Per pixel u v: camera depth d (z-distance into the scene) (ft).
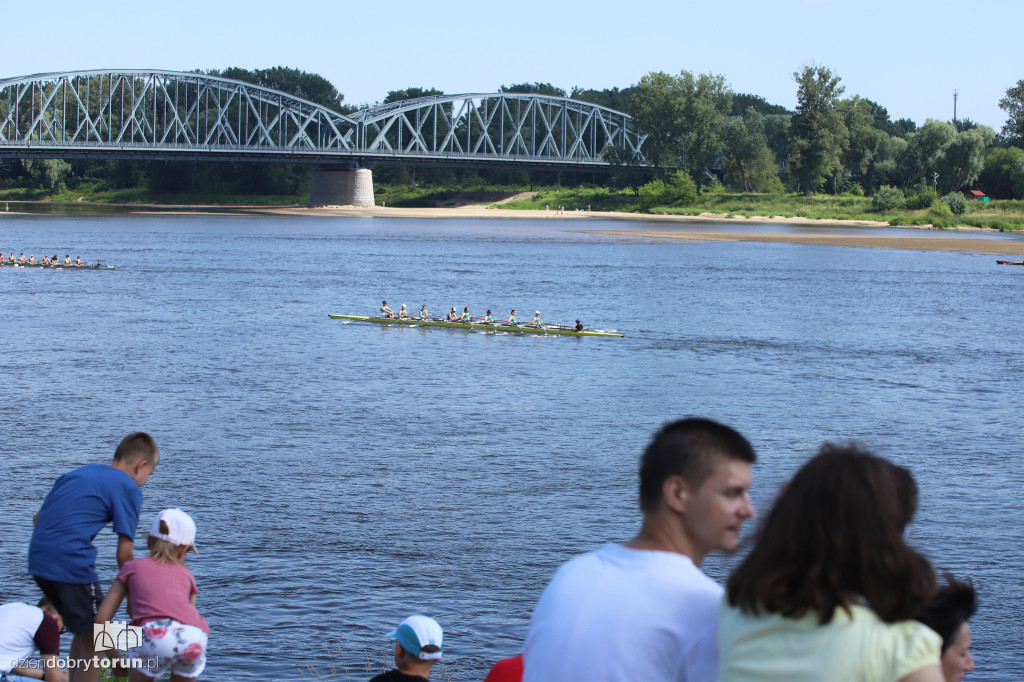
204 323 227.61
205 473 107.04
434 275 348.79
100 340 199.62
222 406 141.08
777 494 16.80
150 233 553.64
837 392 158.30
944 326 235.40
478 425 131.85
